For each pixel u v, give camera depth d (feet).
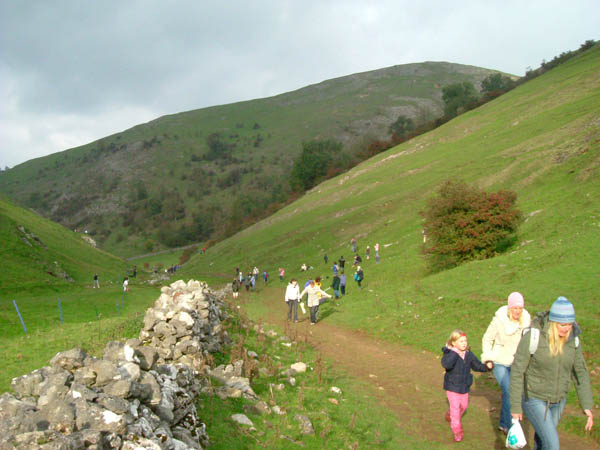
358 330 62.59
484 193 96.94
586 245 71.51
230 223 479.41
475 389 35.63
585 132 145.59
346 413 28.50
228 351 38.50
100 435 15.35
